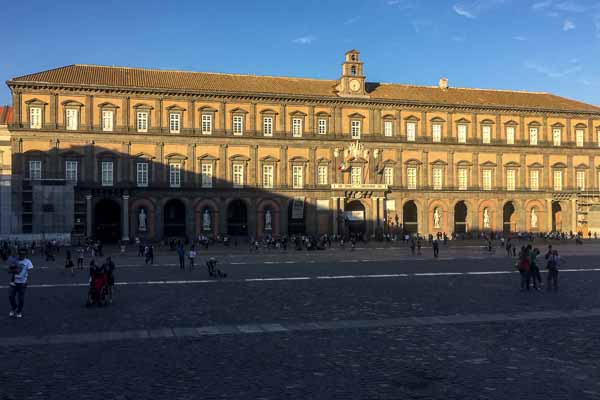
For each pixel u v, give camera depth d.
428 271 53.34
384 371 18.86
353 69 115.81
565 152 127.31
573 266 57.31
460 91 127.50
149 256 63.19
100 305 32.22
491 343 22.92
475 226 121.50
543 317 28.61
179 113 106.19
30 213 96.75
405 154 118.06
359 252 84.62
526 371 18.88
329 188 113.31
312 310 30.89
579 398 16.19
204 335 24.58
